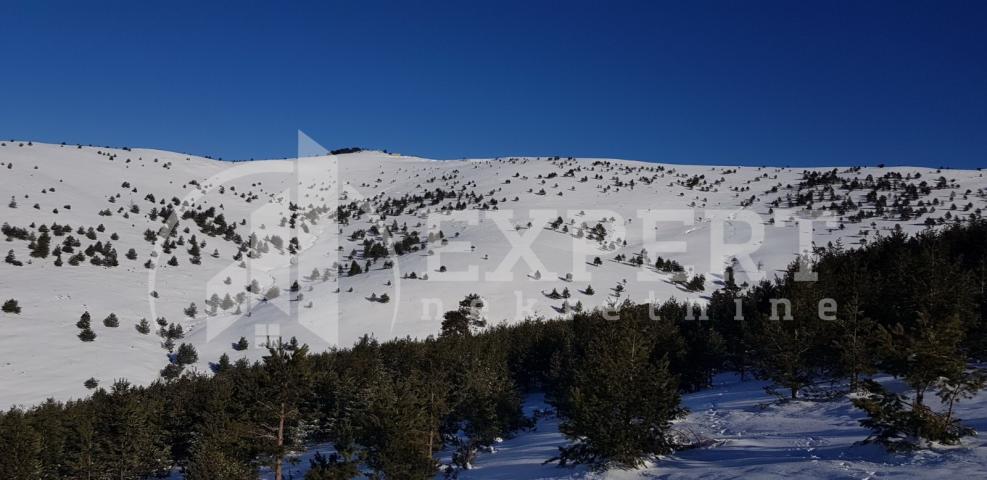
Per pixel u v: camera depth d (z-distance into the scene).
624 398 18.19
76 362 58.81
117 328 69.88
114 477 29.55
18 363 56.28
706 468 17.16
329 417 36.09
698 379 38.09
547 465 21.31
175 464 34.50
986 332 24.92
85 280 81.56
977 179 182.88
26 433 27.28
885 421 15.74
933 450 14.86
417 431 22.48
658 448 18.91
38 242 86.69
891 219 140.25
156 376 60.25
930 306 23.84
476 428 29.83
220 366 59.16
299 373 23.16
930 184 179.38
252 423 24.08
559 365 41.72
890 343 16.12
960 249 39.66
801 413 23.28
